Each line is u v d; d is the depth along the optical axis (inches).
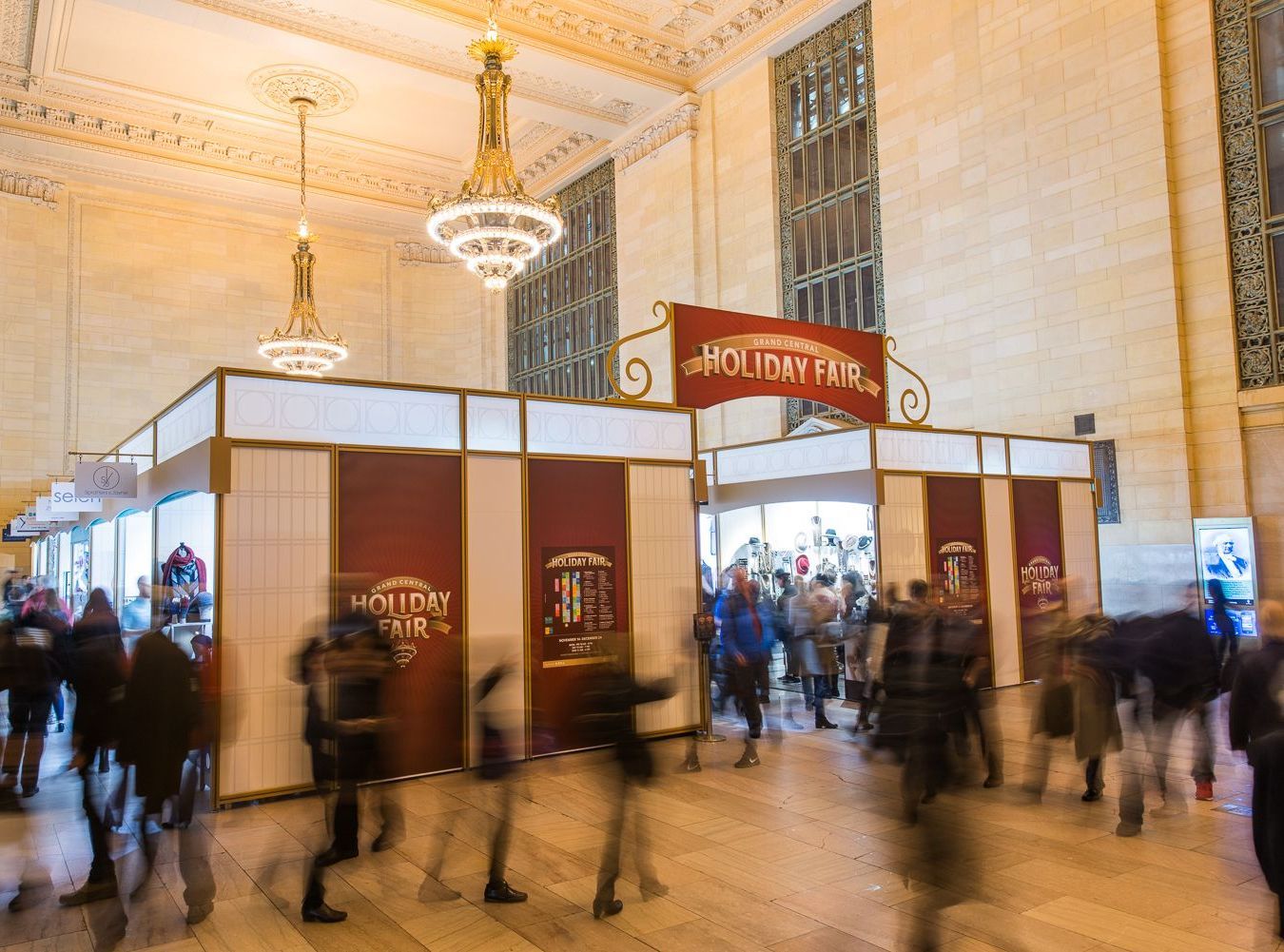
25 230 907.4
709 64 834.2
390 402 338.6
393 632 326.6
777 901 211.3
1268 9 496.4
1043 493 507.5
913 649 194.2
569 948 188.9
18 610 481.4
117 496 426.9
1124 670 274.4
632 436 396.8
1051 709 285.1
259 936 197.5
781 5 759.7
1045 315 577.3
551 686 360.5
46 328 912.9
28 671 308.3
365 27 756.0
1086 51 561.6
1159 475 516.4
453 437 350.3
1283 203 488.7
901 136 677.3
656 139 882.1
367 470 330.3
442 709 335.0
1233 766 322.0
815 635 414.3
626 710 211.9
